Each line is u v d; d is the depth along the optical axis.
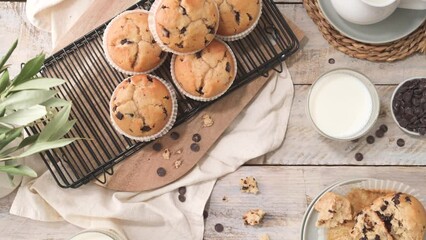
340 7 0.84
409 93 0.85
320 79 0.86
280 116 0.89
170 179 0.88
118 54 0.83
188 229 0.88
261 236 0.88
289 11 0.90
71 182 0.88
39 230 0.89
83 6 0.90
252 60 0.88
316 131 0.89
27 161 0.88
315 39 0.89
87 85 0.87
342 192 0.85
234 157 0.88
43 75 0.87
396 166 0.88
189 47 0.81
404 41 0.88
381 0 0.81
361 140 0.89
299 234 0.88
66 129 0.79
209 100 0.85
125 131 0.84
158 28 0.80
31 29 0.91
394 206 0.81
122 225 0.88
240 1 0.82
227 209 0.89
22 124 0.75
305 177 0.89
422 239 0.81
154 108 0.83
